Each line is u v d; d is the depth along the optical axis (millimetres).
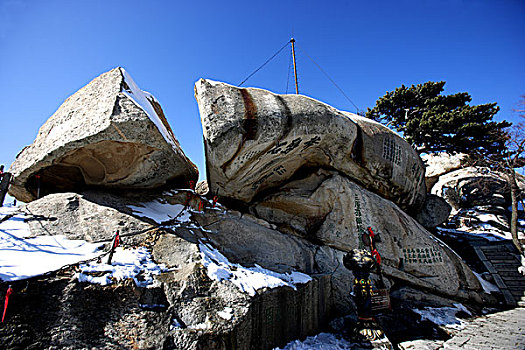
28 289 3486
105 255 4414
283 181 7852
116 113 5117
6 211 5309
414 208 10523
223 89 6223
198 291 4211
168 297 4023
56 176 6238
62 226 5035
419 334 5992
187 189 7340
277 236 6859
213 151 5973
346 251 7355
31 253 4168
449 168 18500
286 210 7676
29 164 5730
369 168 8242
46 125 6305
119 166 6027
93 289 3760
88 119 5352
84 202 5703
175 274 4414
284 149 6648
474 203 15922
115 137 5180
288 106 6586
